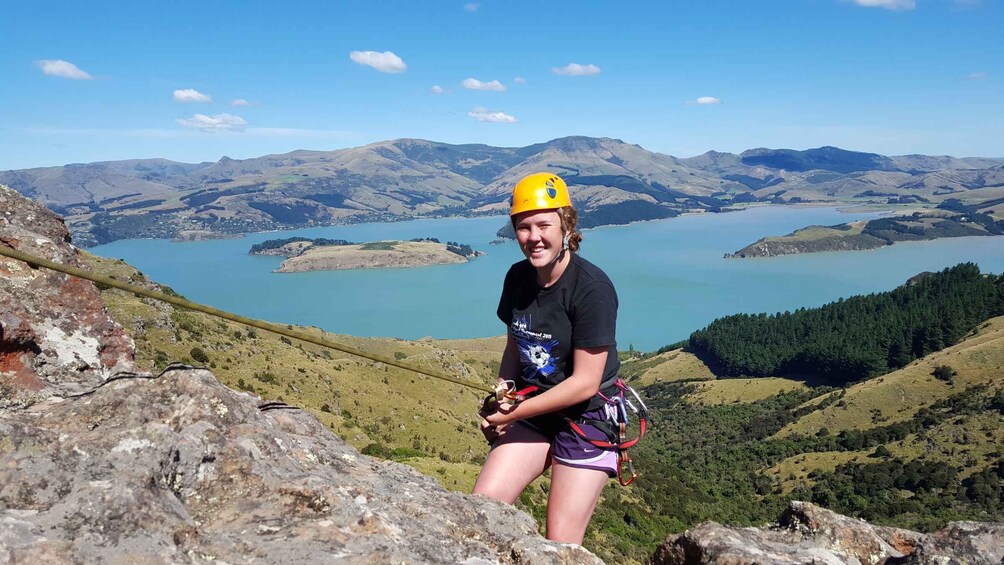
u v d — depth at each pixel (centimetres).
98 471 304
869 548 419
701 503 9031
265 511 324
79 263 636
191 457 341
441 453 7562
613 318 438
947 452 12125
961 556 372
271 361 7831
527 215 430
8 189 666
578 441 451
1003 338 16075
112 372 541
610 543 4872
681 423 17612
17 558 239
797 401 17462
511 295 479
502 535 384
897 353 18712
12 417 349
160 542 273
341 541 306
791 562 368
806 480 12181
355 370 9619
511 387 468
